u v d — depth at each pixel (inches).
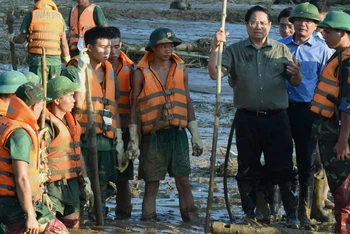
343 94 557.3
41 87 491.2
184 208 647.1
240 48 627.2
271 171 639.1
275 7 3105.3
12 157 472.1
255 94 623.2
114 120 617.9
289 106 653.3
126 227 597.3
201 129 1057.5
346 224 568.7
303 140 649.0
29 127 481.4
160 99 630.5
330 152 573.0
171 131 636.1
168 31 628.4
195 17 2834.6
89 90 586.9
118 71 652.7
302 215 653.9
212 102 1266.0
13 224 491.5
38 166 495.2
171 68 636.7
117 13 2819.9
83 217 602.9
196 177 802.8
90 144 584.1
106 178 616.7
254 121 631.2
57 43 975.6
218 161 860.0
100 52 608.1
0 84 542.3
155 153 633.6
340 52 563.2
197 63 1726.1
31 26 965.8
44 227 499.2
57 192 550.9
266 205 653.9
